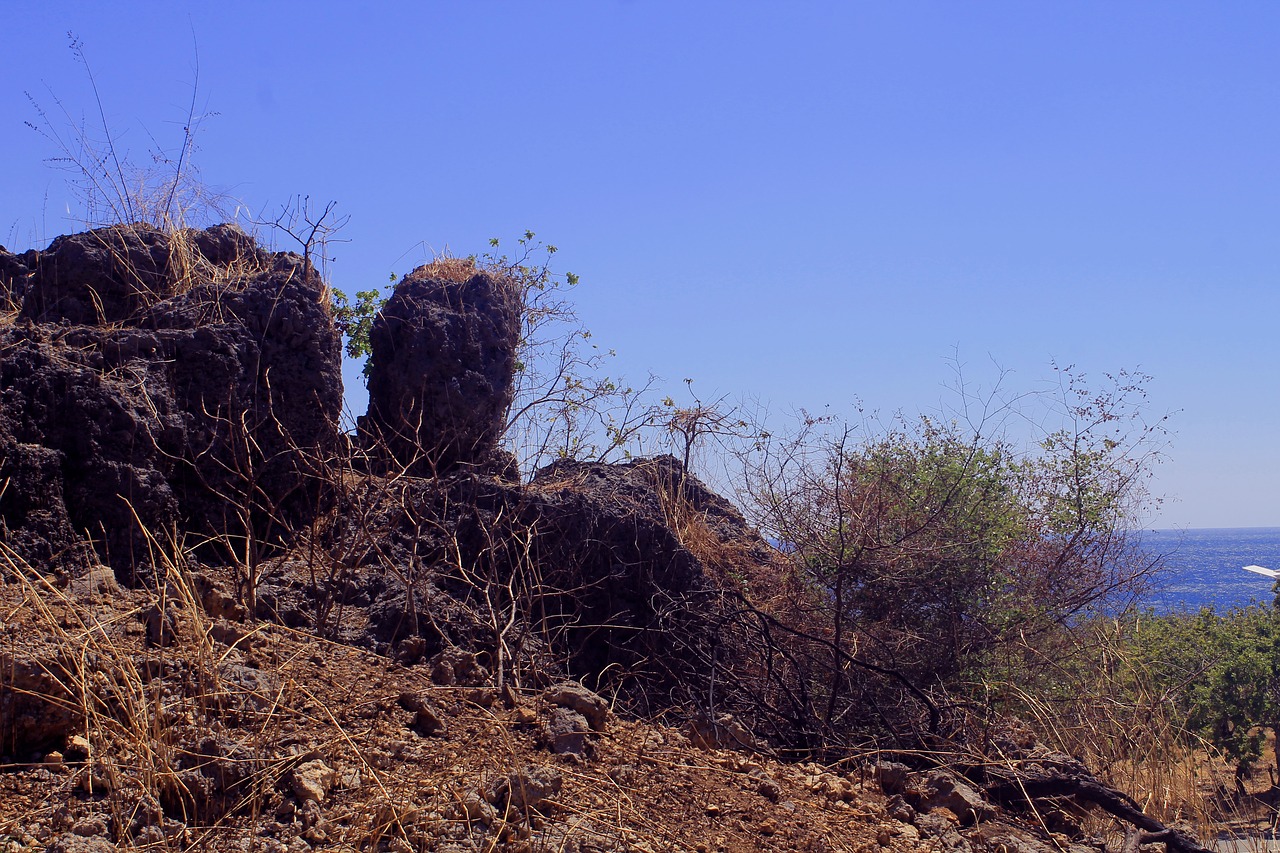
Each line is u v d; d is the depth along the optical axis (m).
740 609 6.68
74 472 5.05
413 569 5.98
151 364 5.58
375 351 7.37
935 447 8.71
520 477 7.77
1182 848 5.45
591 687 6.24
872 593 7.79
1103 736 7.51
